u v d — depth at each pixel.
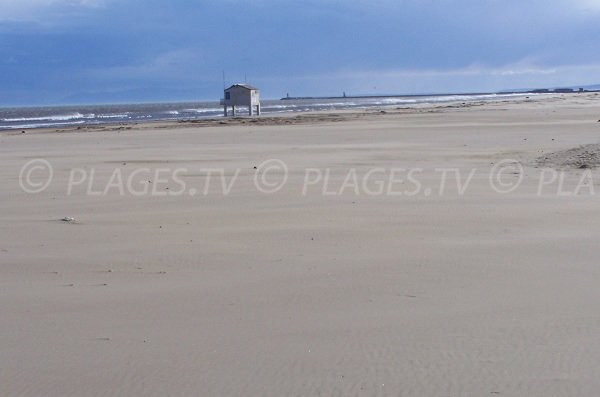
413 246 10.48
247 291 8.26
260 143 32.28
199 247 10.62
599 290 8.12
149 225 12.50
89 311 7.57
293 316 7.33
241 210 13.98
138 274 9.12
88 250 10.52
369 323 7.07
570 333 6.71
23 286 8.62
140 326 7.07
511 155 23.84
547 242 10.61
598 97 124.81
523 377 5.76
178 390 5.59
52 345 6.56
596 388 5.55
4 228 12.42
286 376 5.82
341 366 6.01
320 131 40.31
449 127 41.09
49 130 49.41
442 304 7.66
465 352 6.28
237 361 6.14
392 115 62.94
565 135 32.34
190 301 7.89
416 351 6.32
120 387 5.66
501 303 7.68
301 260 9.70
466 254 9.91
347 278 8.75
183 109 140.12
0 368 6.04
